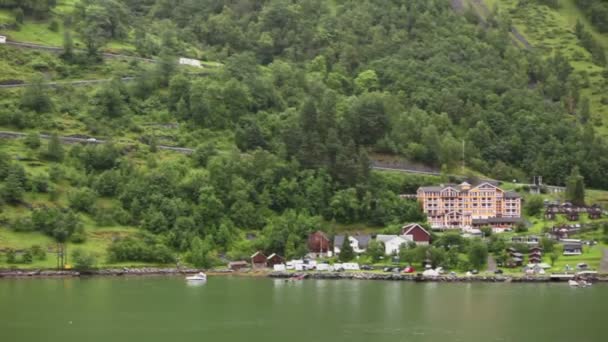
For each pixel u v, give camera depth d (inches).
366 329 7066.9
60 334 6835.6
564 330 7037.4
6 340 6628.9
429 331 7003.0
